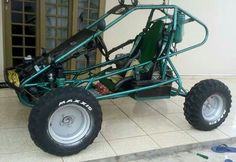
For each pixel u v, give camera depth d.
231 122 3.07
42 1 3.51
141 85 2.66
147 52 2.80
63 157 2.20
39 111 2.04
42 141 2.08
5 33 3.51
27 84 2.39
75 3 3.66
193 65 4.71
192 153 2.52
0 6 3.37
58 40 3.80
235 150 2.57
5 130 2.52
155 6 2.54
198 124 2.71
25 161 2.11
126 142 2.48
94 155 2.25
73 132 2.25
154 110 3.24
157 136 2.63
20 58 3.69
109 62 3.01
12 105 3.04
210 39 4.68
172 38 2.64
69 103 2.13
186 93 2.82
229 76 5.07
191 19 2.72
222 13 4.60
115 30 3.95
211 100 2.79
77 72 2.94
